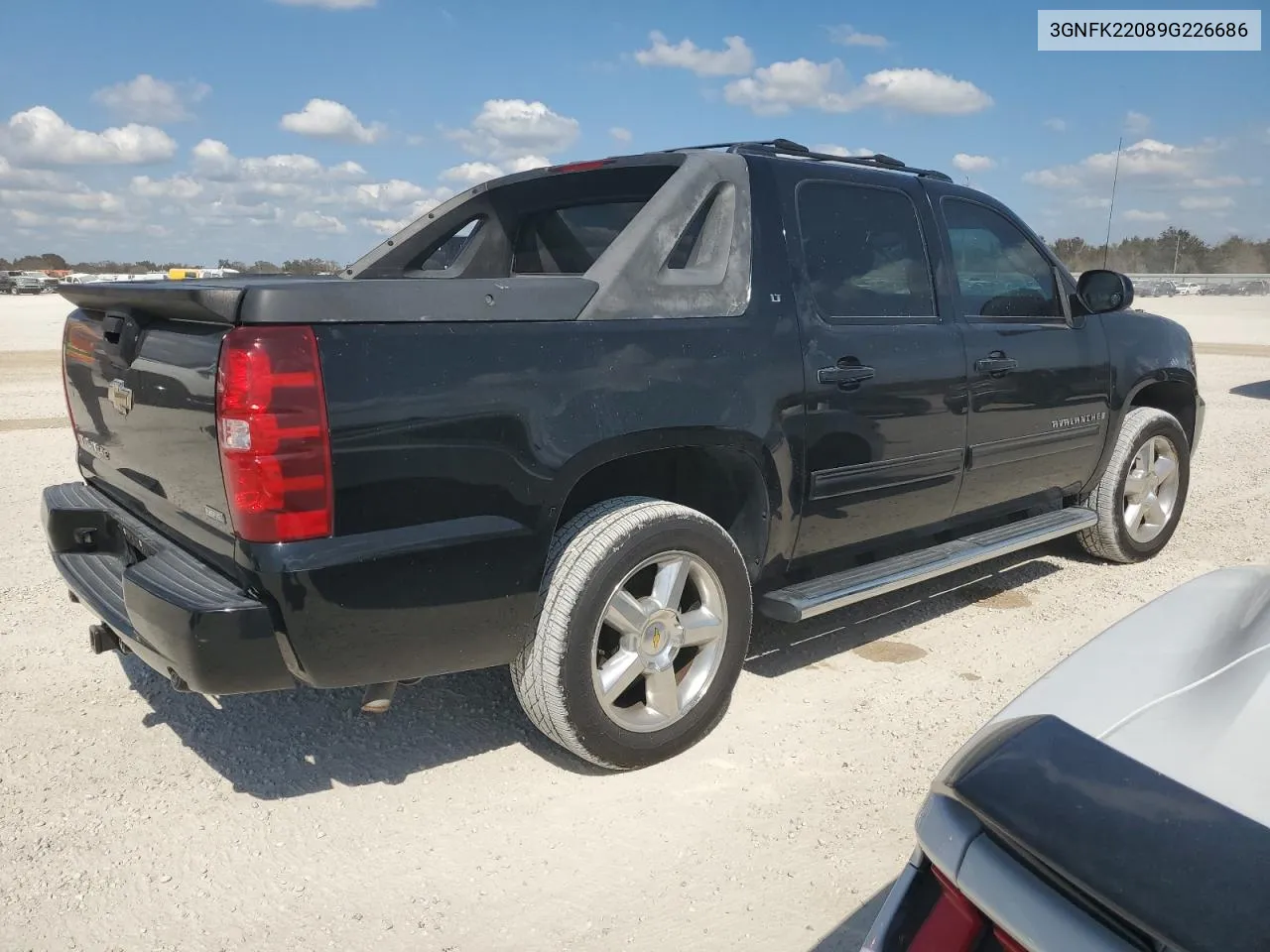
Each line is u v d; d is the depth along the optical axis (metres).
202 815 2.90
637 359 3.00
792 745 3.33
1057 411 4.57
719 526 3.28
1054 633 4.40
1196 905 1.06
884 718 3.54
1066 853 1.16
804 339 3.46
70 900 2.51
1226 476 7.88
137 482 3.06
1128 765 1.28
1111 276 4.56
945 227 4.16
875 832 2.82
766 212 3.49
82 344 3.31
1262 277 93.56
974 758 1.35
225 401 2.39
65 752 3.25
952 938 1.28
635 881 2.60
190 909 2.48
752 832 2.82
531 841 2.78
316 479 2.44
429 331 2.62
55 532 3.31
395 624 2.60
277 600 2.45
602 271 3.08
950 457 4.04
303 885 2.59
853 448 3.62
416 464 2.58
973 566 5.40
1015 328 4.36
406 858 2.70
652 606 3.08
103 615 2.92
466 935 2.39
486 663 2.86
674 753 3.21
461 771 3.17
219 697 3.67
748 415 3.25
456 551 2.65
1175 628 1.71
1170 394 5.62
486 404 2.68
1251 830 1.14
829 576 3.72
